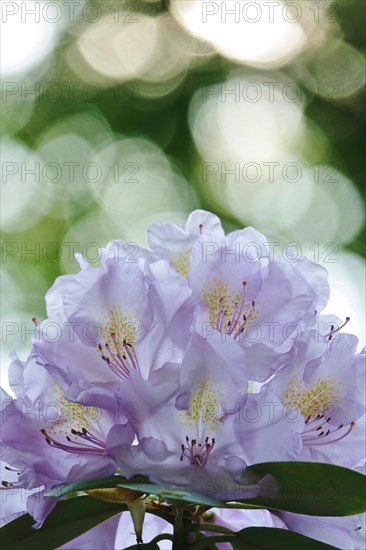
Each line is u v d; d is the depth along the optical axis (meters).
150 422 0.73
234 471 0.73
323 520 0.77
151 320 0.75
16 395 0.76
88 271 0.75
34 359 0.76
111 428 0.73
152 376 0.74
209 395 0.74
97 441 0.75
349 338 0.76
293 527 0.77
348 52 1.91
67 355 0.75
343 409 0.76
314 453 0.77
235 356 0.73
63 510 0.76
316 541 0.74
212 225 0.80
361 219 1.84
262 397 0.74
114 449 0.72
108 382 0.75
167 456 0.73
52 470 0.74
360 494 0.73
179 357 0.75
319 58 1.92
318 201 1.90
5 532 0.76
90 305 0.75
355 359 0.76
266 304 0.76
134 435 0.73
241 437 0.74
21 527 0.76
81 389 0.74
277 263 0.76
